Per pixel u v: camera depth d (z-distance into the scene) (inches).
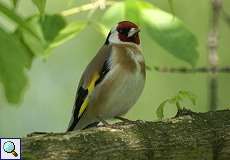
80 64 691.4
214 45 486.0
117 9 364.8
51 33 370.0
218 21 493.0
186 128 310.3
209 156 310.8
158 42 358.9
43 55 349.7
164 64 649.6
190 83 666.2
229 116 322.0
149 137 301.3
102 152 288.8
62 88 691.4
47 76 692.7
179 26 360.2
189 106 660.7
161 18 362.6
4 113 665.0
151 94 662.5
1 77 179.2
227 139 313.0
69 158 281.0
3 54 180.1
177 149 304.8
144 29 361.4
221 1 495.5
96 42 687.1
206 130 311.7
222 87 676.1
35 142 280.4
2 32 181.5
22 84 179.6
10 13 189.6
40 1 226.5
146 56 645.3
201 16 657.6
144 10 364.5
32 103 685.3
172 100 321.4
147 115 663.1
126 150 294.2
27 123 677.3
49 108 687.7
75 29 372.2
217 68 479.8
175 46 358.3
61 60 693.3
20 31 318.0
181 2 656.4
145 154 298.4
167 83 664.4
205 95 666.8
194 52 357.7
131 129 301.9
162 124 310.7
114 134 295.9
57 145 281.1
